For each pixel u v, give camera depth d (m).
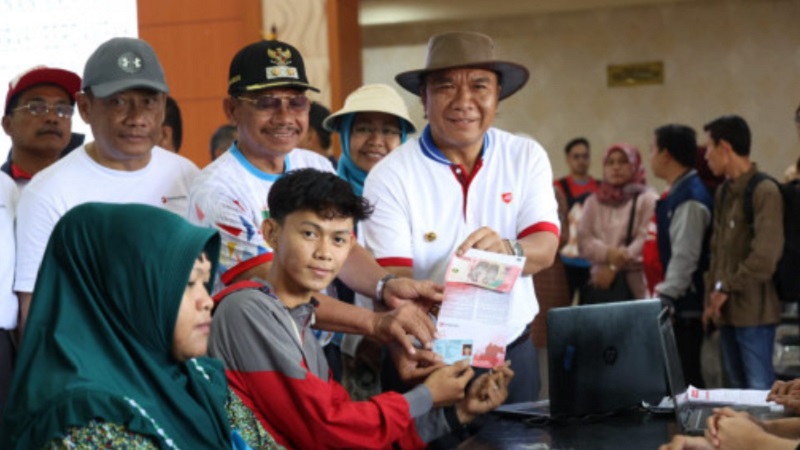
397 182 3.21
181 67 6.57
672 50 11.38
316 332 3.21
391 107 4.27
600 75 11.55
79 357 2.00
